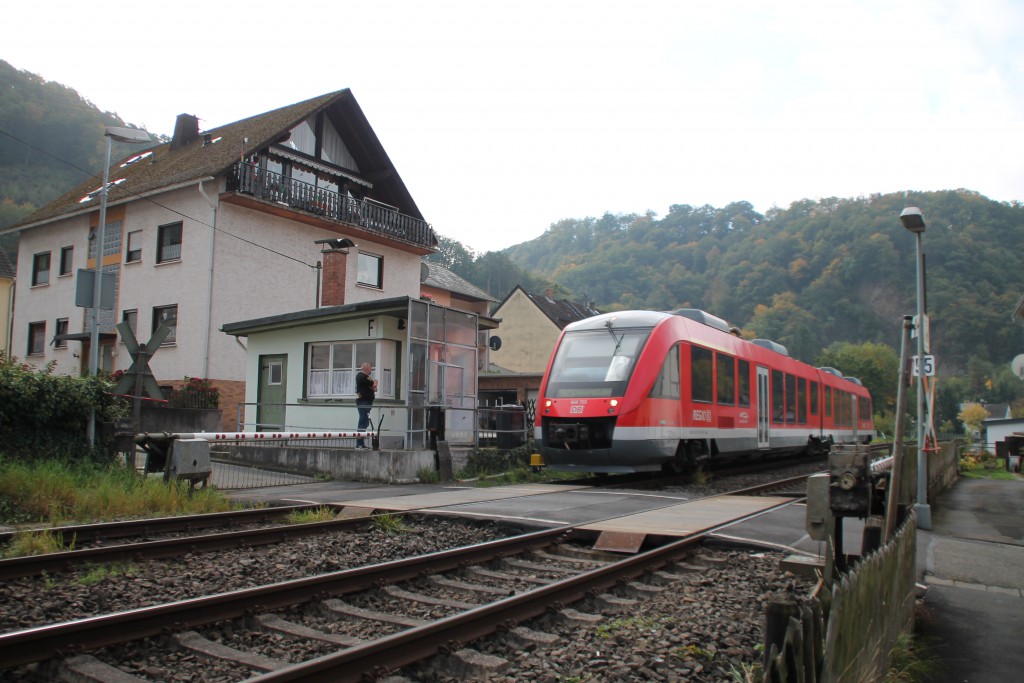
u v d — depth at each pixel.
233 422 25.95
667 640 5.25
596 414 14.68
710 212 163.50
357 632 5.42
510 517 10.00
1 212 56.47
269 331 20.86
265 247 27.48
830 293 126.50
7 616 5.57
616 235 172.00
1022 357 16.77
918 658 5.30
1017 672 5.12
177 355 26.52
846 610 3.66
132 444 13.35
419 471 15.16
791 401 23.20
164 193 27.61
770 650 2.97
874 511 7.20
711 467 20.84
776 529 9.10
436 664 4.75
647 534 8.70
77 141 66.12
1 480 10.67
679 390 15.77
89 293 16.23
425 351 17.53
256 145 26.98
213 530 9.64
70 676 4.42
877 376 87.00
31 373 13.31
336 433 18.00
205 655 4.82
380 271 31.75
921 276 11.36
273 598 5.77
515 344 54.19
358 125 30.92
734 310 137.25
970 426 92.69
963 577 7.54
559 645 5.18
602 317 16.39
